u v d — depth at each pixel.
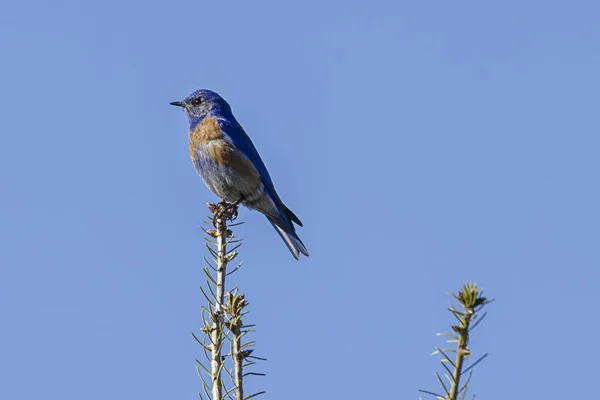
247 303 6.75
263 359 6.70
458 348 5.34
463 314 5.30
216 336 6.93
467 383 5.44
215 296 7.64
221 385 6.86
